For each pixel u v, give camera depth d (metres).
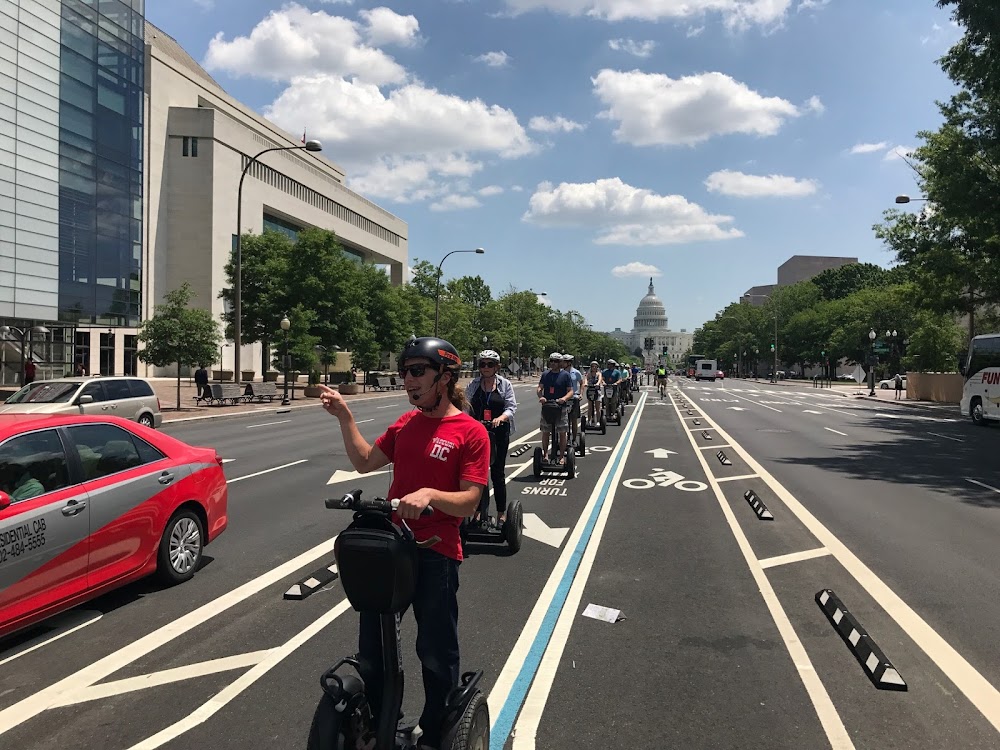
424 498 2.73
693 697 4.15
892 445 17.94
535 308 104.44
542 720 3.87
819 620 5.39
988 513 9.47
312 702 4.05
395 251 94.19
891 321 71.19
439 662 2.90
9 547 4.57
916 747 3.62
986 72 21.22
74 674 4.40
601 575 6.52
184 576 6.25
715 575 6.55
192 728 3.76
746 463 14.12
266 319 40.97
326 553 7.22
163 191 51.91
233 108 61.94
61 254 37.41
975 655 4.77
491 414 7.30
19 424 5.06
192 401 32.09
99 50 40.16
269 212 63.41
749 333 122.88
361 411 28.72
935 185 26.97
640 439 18.33
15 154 33.88
